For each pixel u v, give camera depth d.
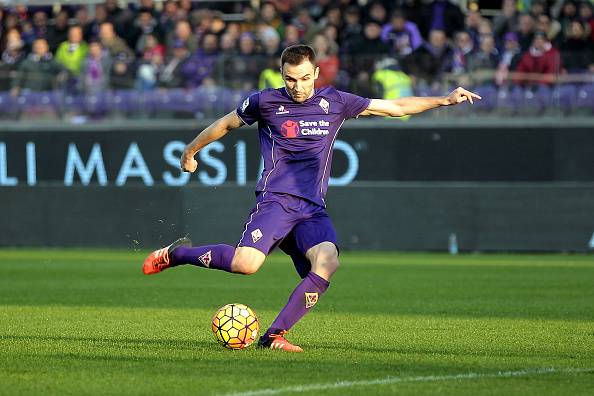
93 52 77.25
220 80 74.88
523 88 71.62
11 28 84.12
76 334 30.95
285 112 27.19
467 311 38.12
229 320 26.86
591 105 70.69
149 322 34.44
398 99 27.75
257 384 21.80
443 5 76.19
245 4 83.00
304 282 26.31
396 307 39.62
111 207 74.56
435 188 70.88
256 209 26.88
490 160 71.88
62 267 60.09
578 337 30.39
